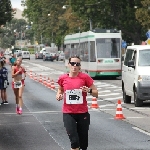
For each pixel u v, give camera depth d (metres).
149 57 24.48
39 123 19.14
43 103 26.94
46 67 79.44
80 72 11.62
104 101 27.77
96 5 69.12
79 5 69.38
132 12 68.31
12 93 34.16
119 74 48.09
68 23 93.50
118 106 20.41
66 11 107.81
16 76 22.09
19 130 17.41
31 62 105.19
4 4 78.25
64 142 14.88
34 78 50.53
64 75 11.57
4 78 26.98
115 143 14.62
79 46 52.72
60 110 23.47
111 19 70.19
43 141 15.10
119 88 36.91
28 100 28.75
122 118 20.31
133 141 14.96
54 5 116.69
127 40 75.69
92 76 48.12
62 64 91.62
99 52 47.88
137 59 24.52
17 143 14.81
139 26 69.25
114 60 47.81
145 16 57.19
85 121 11.45
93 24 74.62
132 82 24.78
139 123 18.97
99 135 16.16
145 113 22.05
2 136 16.16
